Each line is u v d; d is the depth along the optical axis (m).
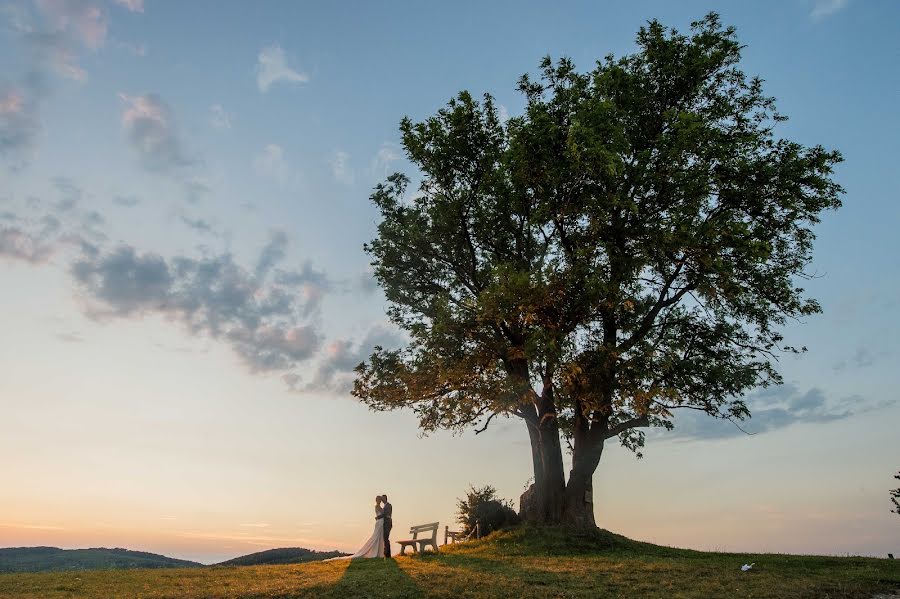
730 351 25.41
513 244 28.30
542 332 22.08
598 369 22.19
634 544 24.75
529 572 17.42
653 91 24.88
